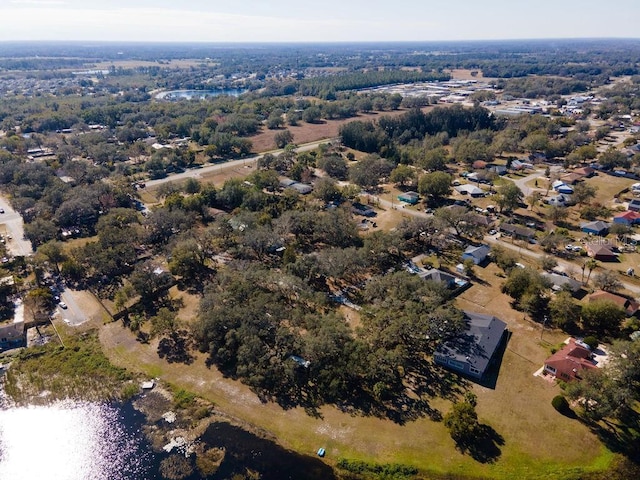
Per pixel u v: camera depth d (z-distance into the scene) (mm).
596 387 59250
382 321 73812
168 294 92938
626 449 56031
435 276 90688
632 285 91125
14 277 97000
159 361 74500
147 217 118812
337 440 58656
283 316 76000
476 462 54812
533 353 72938
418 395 65188
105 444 59875
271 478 53969
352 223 115562
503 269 99062
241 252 102875
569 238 112500
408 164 181875
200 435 60344
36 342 80125
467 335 73688
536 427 59125
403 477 53656
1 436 61875
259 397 66188
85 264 101250
